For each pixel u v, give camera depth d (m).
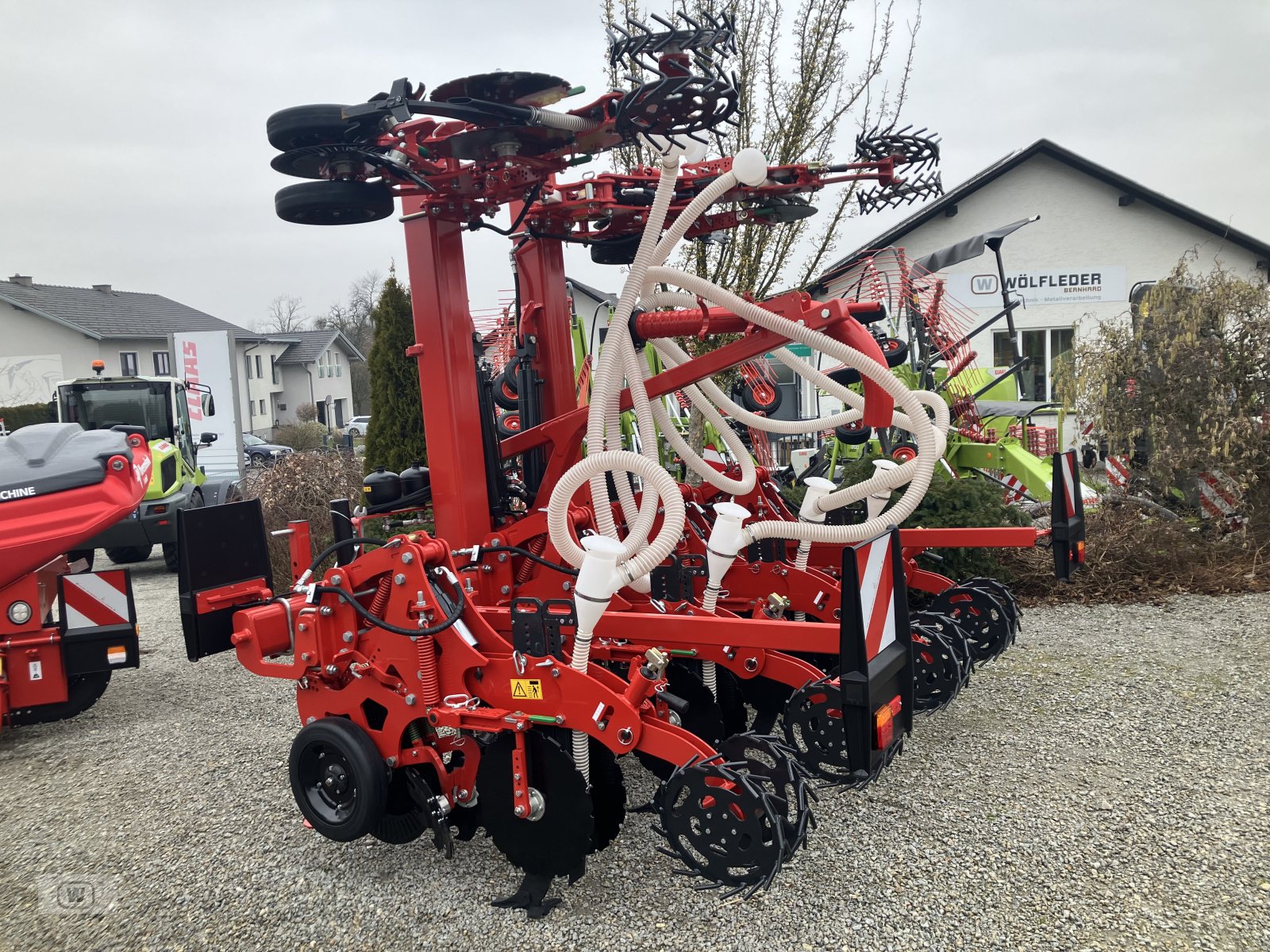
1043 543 6.89
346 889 3.32
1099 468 8.95
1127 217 16.78
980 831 3.48
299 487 9.21
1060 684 5.05
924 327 7.98
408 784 3.47
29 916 3.25
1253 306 7.48
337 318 62.91
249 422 44.44
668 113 3.38
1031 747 4.24
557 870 3.08
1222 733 4.29
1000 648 4.62
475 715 3.16
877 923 2.93
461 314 4.22
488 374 4.61
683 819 2.74
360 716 3.49
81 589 5.08
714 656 4.00
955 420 8.20
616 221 4.90
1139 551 7.20
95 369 11.36
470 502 4.21
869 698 2.55
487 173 3.83
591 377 6.45
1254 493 7.50
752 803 2.61
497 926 3.03
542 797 3.09
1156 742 4.23
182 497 10.81
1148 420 7.77
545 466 4.86
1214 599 6.66
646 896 3.15
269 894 3.31
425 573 3.28
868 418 4.01
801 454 10.38
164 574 11.09
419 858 3.52
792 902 3.06
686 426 7.87
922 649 4.17
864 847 3.38
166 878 3.46
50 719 5.31
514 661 3.14
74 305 38.75
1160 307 7.79
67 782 4.50
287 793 4.20
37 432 5.09
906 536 4.79
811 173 4.67
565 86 3.33
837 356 3.75
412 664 3.33
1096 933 2.83
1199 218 16.33
